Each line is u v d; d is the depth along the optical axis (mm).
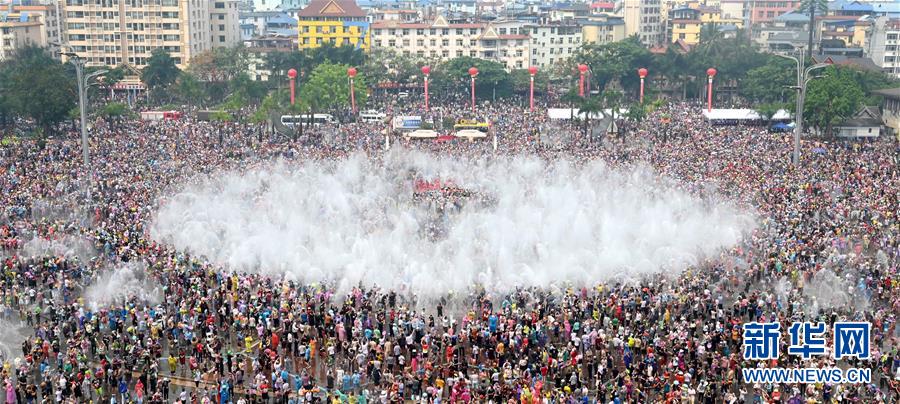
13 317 79438
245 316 77312
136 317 75500
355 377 66625
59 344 71938
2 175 127750
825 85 171625
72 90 183125
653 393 65875
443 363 70688
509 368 66625
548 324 75438
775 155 148500
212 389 65438
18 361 66750
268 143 164750
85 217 109125
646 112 199375
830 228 103000
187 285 83938
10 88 186250
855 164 140125
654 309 77750
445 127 194750
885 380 66750
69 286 82750
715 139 168125
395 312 78688
